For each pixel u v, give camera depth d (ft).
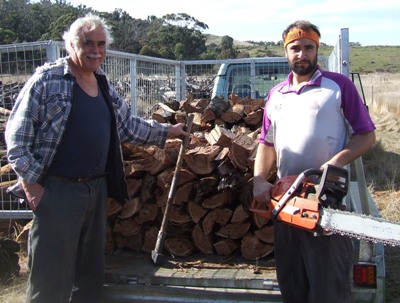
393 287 14.87
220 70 25.17
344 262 9.29
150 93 20.66
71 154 9.93
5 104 15.78
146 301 11.19
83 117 10.01
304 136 9.44
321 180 8.67
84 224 10.52
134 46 142.72
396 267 16.33
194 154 12.00
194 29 168.14
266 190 9.74
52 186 9.87
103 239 10.95
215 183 12.05
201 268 11.66
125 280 11.33
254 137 14.29
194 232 12.32
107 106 10.62
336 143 9.43
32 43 14.25
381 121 50.83
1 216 15.10
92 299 10.98
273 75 24.38
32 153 9.77
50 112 9.76
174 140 13.01
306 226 8.68
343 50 11.41
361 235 7.91
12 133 9.64
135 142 11.60
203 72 24.75
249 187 11.89
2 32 134.82
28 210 16.17
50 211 9.83
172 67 23.15
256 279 10.82
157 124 11.66
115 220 12.76
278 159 9.95
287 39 9.50
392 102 59.06
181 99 23.99
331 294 9.18
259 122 16.97
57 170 9.89
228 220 12.21
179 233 12.42
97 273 10.93
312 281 9.29
